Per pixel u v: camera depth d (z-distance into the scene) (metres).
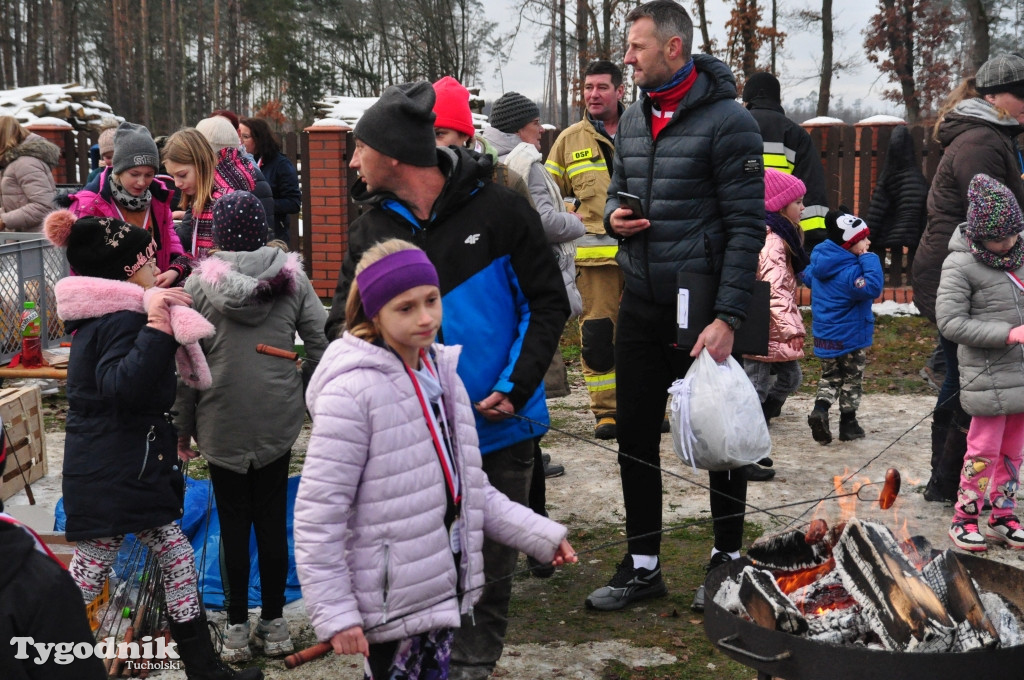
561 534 2.90
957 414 5.53
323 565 2.60
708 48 34.59
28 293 8.23
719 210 4.23
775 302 6.30
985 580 3.20
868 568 2.93
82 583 3.68
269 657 4.12
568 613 4.50
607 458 6.76
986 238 4.92
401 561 2.67
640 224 4.27
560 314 3.46
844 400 7.03
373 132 3.23
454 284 3.34
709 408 4.09
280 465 4.08
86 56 65.75
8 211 8.56
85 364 3.52
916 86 40.53
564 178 6.93
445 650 2.86
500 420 3.37
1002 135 5.97
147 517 3.58
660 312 4.36
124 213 5.46
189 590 3.76
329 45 61.03
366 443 2.65
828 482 6.17
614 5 30.72
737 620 2.82
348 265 3.44
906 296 11.07
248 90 58.94
